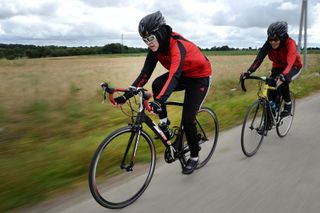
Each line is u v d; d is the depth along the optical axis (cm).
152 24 312
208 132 425
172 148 360
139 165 386
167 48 333
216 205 307
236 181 360
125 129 315
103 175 346
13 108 661
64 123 614
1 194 329
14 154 448
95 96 887
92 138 522
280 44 471
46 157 431
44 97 781
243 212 293
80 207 310
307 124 593
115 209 307
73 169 394
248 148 433
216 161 424
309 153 446
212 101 878
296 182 353
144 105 318
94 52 8325
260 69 1619
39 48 7969
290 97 515
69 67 2642
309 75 1341
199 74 360
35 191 338
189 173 371
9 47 7738
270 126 469
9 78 1248
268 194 326
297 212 291
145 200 323
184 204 311
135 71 1923
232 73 1477
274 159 426
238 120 646
